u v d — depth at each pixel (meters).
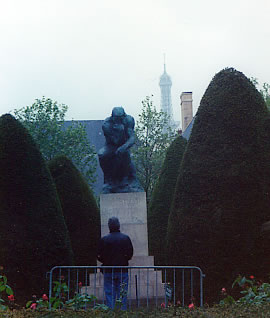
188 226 14.12
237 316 6.80
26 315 7.14
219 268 13.55
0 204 13.85
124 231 15.33
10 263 13.32
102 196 15.48
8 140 14.46
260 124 14.77
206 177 14.28
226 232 13.74
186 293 13.73
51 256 13.96
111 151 15.49
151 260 14.84
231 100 14.89
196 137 14.94
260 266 13.55
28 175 14.38
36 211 14.17
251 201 13.98
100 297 14.11
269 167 14.40
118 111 15.36
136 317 7.39
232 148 14.38
